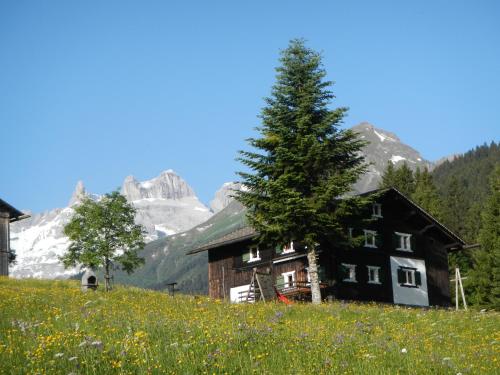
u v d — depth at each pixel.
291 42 48.56
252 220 45.56
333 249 50.84
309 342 22.84
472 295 77.69
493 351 25.12
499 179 89.88
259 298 46.44
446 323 34.47
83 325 24.05
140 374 17.91
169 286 45.56
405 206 56.50
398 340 25.53
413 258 56.59
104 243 49.78
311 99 46.88
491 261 77.44
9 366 18.06
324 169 46.66
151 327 23.31
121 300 34.62
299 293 49.84
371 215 54.50
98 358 18.75
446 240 59.69
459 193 138.62
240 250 58.59
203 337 21.98
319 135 46.75
